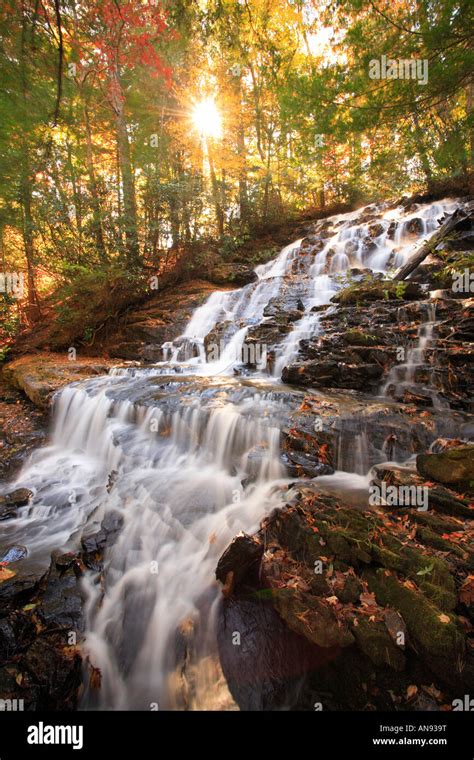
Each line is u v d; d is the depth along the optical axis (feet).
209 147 42.45
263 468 12.27
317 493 10.28
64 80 23.95
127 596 9.85
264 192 49.44
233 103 42.45
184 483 12.98
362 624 6.84
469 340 15.74
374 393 16.37
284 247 45.73
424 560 7.40
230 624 8.57
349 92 14.39
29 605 9.51
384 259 30.91
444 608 6.57
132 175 34.01
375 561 7.80
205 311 32.53
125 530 11.66
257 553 8.80
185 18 16.26
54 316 36.60
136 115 41.19
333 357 18.03
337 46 15.64
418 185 41.73
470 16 11.51
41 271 36.88
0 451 19.03
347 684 6.98
